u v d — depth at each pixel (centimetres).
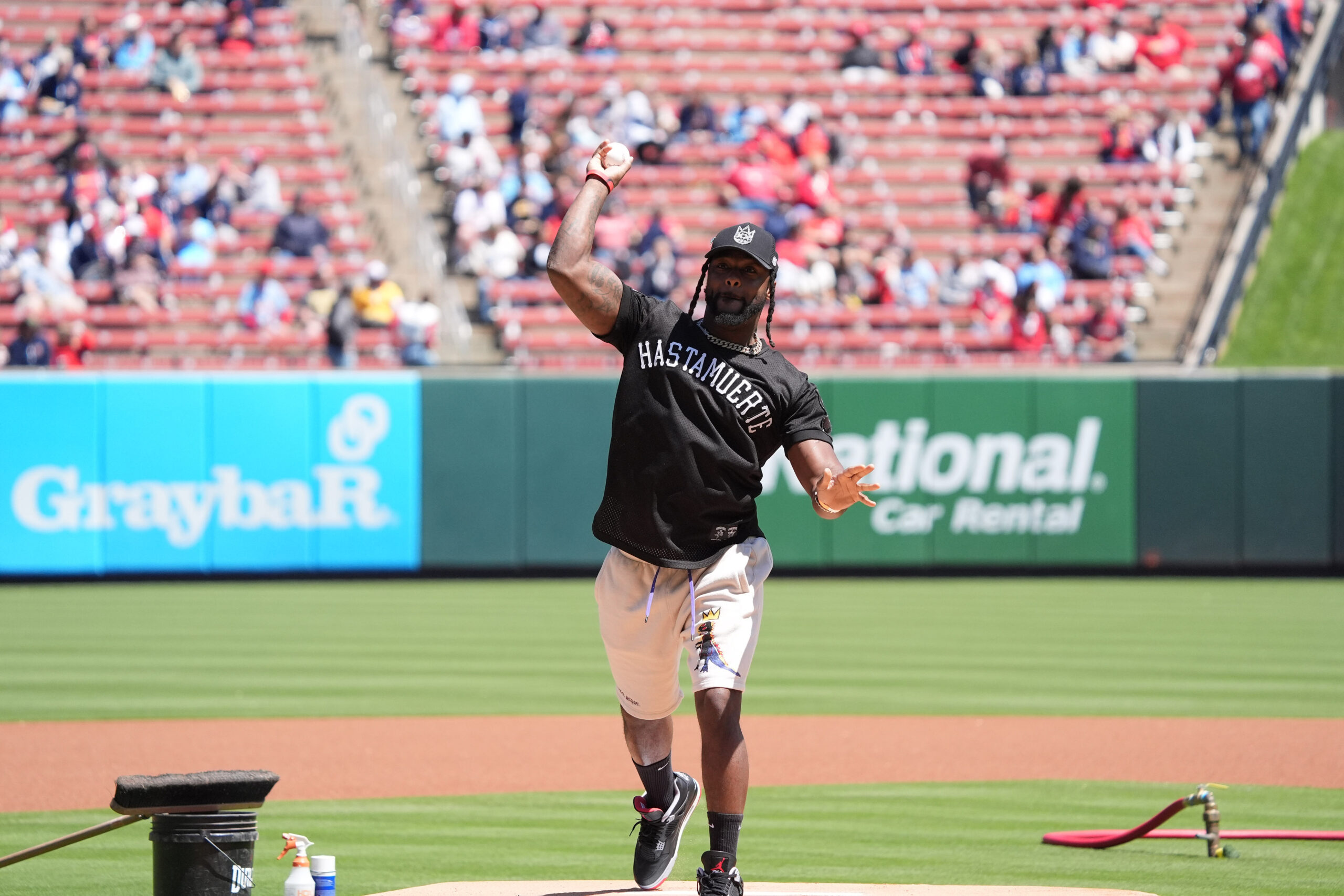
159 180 5703
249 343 5209
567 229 1205
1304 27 6988
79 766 2036
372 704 2577
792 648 3278
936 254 5859
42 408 4475
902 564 4769
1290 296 6056
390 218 5719
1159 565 4756
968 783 1938
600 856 1516
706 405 1192
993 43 6619
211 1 6506
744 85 6531
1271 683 2820
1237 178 6266
